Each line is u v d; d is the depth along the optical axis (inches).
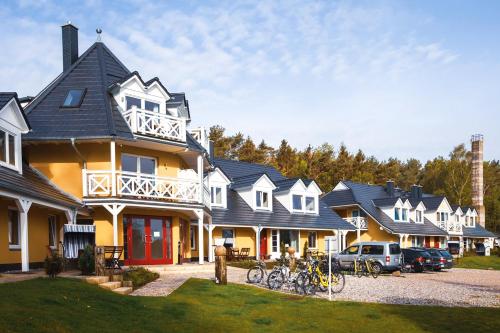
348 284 901.8
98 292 515.8
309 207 1689.2
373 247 1198.3
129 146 967.0
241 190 1519.4
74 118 924.0
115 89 971.3
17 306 392.2
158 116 959.0
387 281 984.9
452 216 2442.2
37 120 927.0
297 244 1599.4
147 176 941.8
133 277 703.7
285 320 519.2
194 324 459.8
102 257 633.6
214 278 809.5
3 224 673.6
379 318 543.2
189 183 1011.3
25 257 657.6
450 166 3567.9
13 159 767.7
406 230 1990.7
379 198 2121.1
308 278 734.5
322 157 2974.9
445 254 1445.6
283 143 2851.9
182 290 647.8
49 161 924.6
